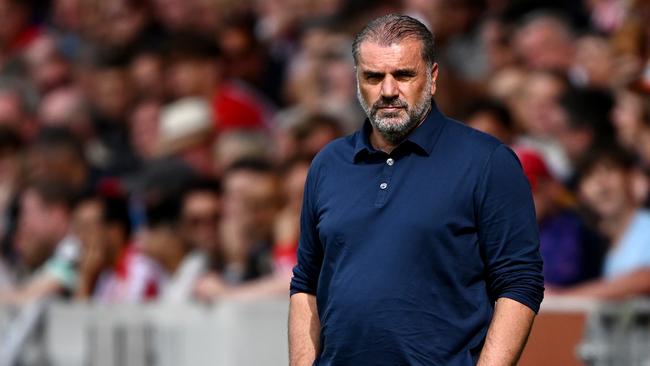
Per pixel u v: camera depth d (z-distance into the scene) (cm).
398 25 1275
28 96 3616
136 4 3634
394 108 1268
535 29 2717
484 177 1278
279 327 2080
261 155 2822
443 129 1312
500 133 2308
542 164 2056
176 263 2383
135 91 3297
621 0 2712
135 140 3216
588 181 2084
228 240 2361
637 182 2177
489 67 2795
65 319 2375
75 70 3653
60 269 2491
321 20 3138
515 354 1254
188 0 3509
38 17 4025
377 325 1275
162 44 3259
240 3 3400
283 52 3300
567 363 1827
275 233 2319
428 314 1269
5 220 3027
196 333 2178
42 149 3067
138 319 2258
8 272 2830
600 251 2064
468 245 1277
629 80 2395
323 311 1331
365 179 1312
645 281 1930
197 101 3052
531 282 1270
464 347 1273
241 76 3206
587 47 2633
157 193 2495
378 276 1277
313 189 1357
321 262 1373
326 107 2812
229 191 2372
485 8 2948
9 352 2436
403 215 1280
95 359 2317
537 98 2422
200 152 2881
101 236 2483
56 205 2750
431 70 1291
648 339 1827
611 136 2344
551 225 2053
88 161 3180
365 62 1273
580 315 1836
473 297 1280
